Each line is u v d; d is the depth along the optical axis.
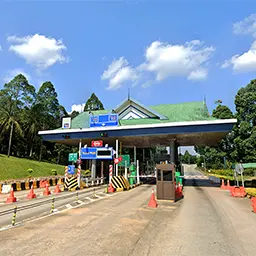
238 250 5.49
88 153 22.02
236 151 27.28
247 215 9.60
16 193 17.56
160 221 8.24
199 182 29.23
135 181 23.89
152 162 33.31
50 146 56.19
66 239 6.06
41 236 6.30
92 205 11.46
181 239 6.23
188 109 24.94
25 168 32.50
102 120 22.69
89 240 5.99
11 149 47.66
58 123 58.22
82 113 29.80
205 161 59.81
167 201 12.95
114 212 9.70
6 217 8.80
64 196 15.10
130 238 6.20
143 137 23.78
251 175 35.94
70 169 20.48
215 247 5.66
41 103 51.19
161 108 26.22
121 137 23.39
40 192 17.92
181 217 9.02
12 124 41.91
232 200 13.89
